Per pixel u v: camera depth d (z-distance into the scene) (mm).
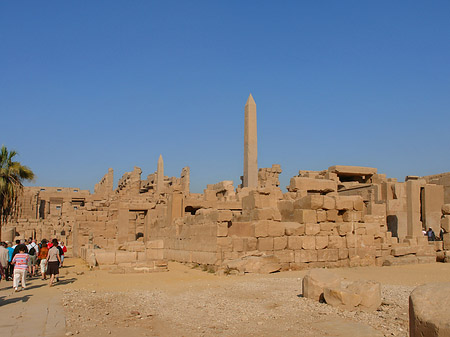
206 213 20766
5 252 16469
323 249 19953
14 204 27516
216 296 12695
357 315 10148
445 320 5051
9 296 13406
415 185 29750
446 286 5688
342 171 39188
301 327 9289
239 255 19109
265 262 18125
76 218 36625
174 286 15008
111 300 12508
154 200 42344
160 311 11086
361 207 21109
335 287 11352
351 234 20625
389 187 32938
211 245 19547
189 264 21906
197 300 12211
